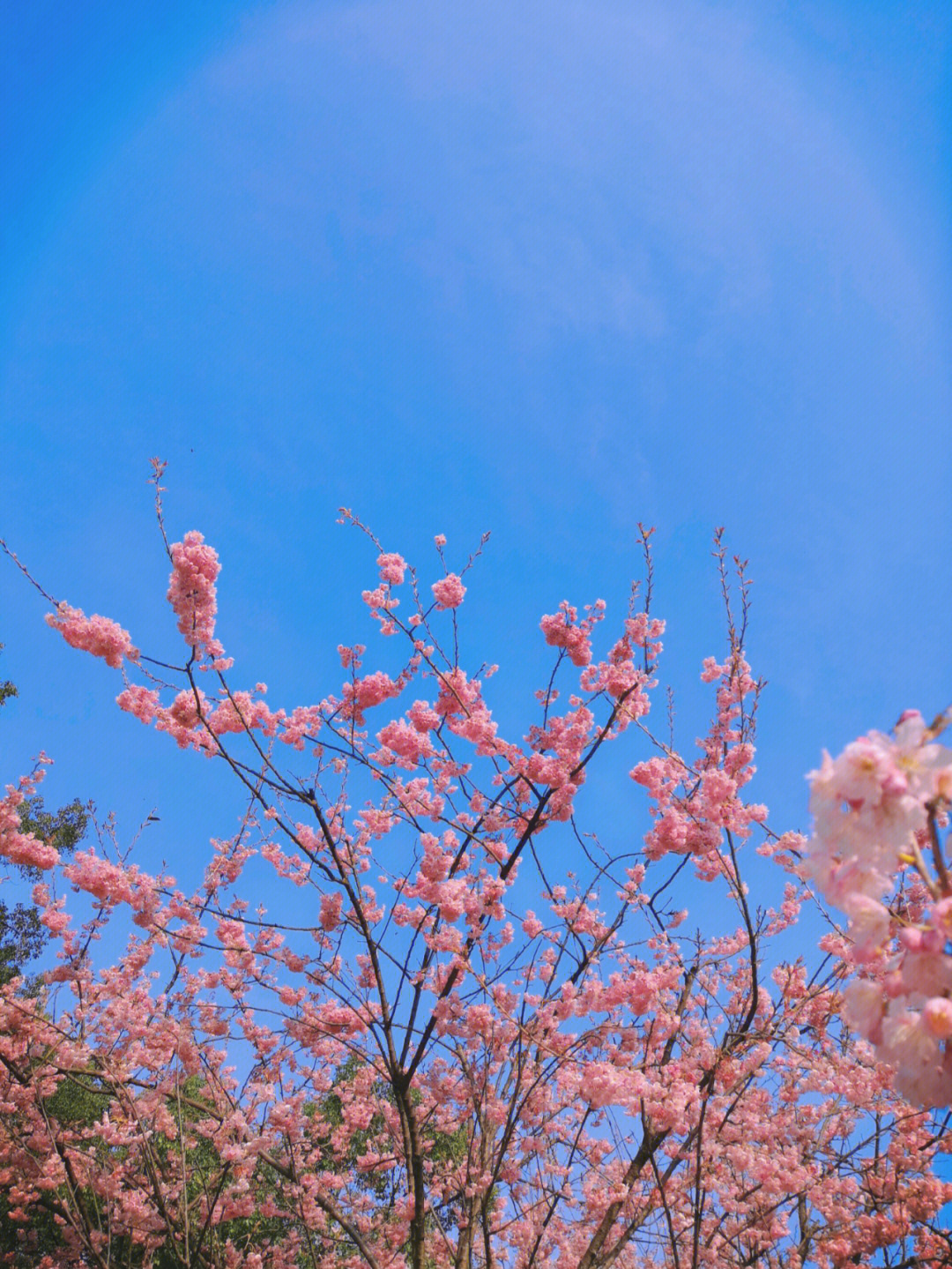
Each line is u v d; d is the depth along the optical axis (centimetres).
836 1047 652
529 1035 577
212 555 561
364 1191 871
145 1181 755
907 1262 567
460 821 759
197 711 607
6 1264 866
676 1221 618
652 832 614
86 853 651
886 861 217
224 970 767
